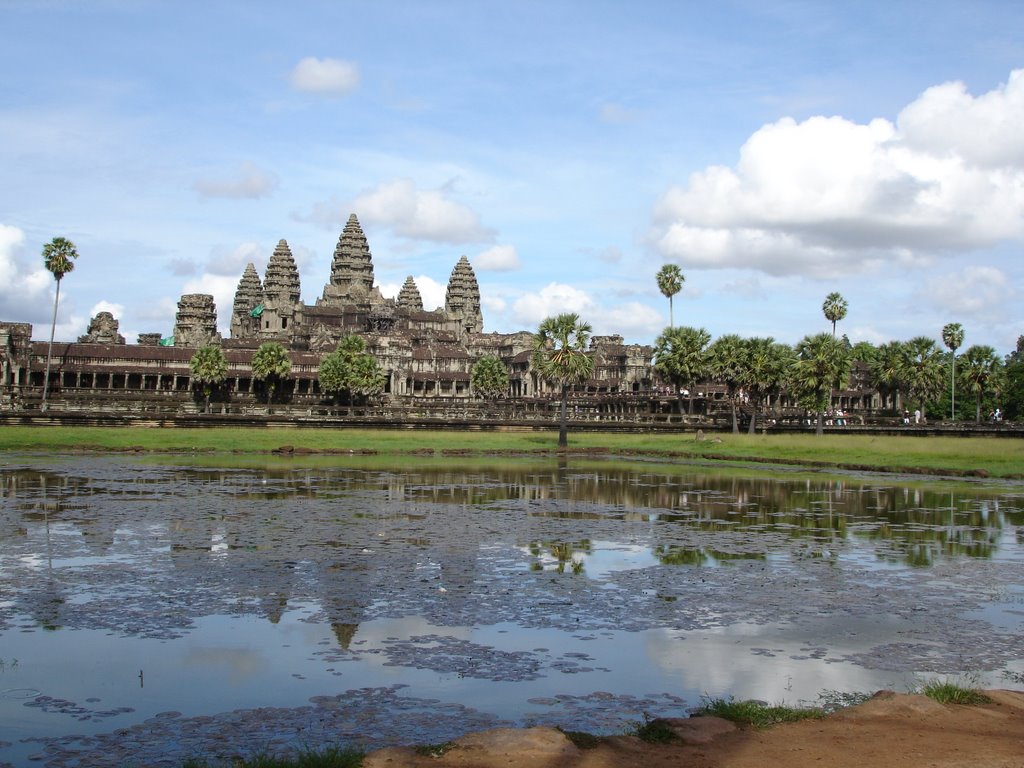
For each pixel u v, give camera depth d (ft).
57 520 124.26
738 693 57.62
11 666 61.82
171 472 203.10
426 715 53.52
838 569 97.04
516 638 69.31
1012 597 84.43
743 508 150.71
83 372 496.23
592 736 48.24
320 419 378.73
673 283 517.55
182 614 74.95
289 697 56.39
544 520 132.36
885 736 48.32
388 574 91.30
